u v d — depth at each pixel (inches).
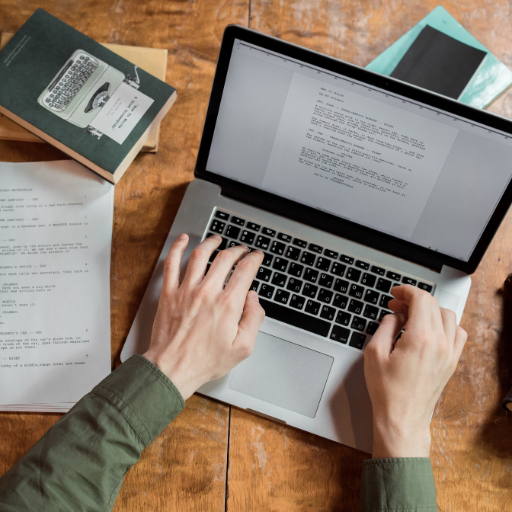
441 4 27.4
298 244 23.7
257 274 23.2
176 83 26.4
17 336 23.1
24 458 17.7
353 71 19.5
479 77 26.4
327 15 27.3
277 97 20.9
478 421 23.3
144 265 24.4
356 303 23.1
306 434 22.8
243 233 23.8
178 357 19.9
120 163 23.6
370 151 21.2
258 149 22.4
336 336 22.8
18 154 25.0
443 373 21.0
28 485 16.8
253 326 21.4
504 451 23.0
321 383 22.5
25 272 23.8
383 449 20.2
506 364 24.0
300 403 22.3
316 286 23.2
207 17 27.1
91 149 23.4
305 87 20.4
